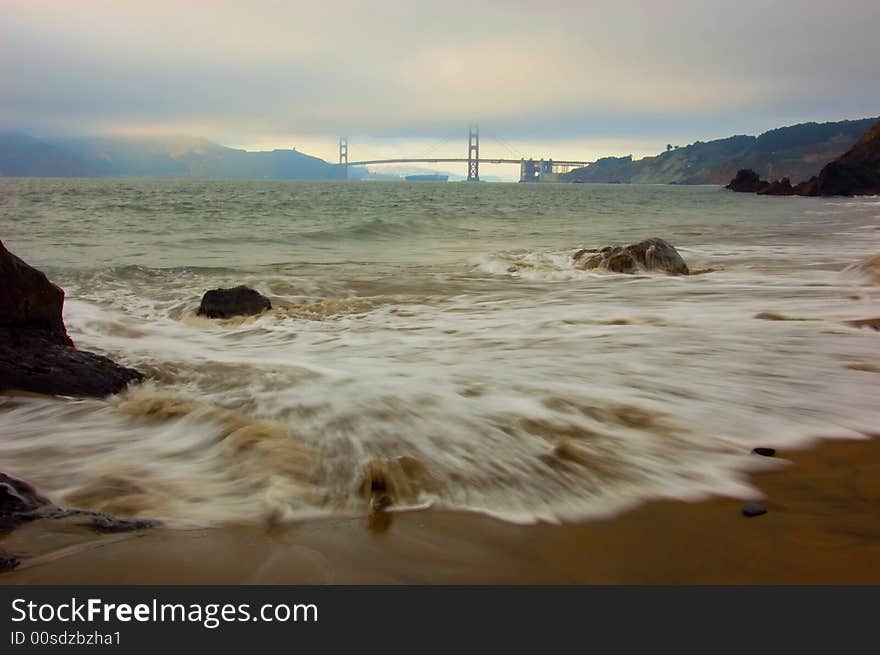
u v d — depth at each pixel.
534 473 3.00
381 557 2.35
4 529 2.40
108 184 99.25
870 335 5.84
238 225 21.45
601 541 2.48
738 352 5.25
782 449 3.30
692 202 53.84
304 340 6.02
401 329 6.52
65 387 4.27
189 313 7.31
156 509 2.67
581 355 5.20
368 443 3.27
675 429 3.52
